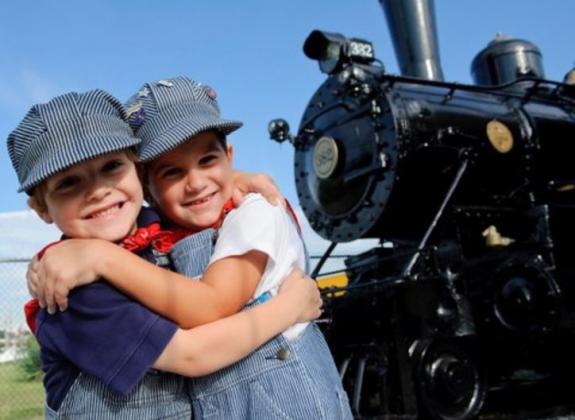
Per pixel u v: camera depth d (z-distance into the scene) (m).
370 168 5.67
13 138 1.77
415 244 5.91
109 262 1.66
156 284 1.67
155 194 2.03
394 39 7.88
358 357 5.33
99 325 1.65
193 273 1.91
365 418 4.96
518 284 4.80
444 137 5.59
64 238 1.86
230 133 2.09
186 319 1.69
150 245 1.94
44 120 1.69
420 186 5.56
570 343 5.52
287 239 1.99
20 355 11.84
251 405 1.76
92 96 1.77
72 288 1.66
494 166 5.82
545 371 5.73
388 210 5.61
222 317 1.75
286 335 1.86
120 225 1.79
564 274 4.89
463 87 6.02
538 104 6.67
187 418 1.84
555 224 5.01
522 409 5.69
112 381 1.62
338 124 6.21
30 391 11.12
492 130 5.87
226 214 2.02
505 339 5.02
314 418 1.76
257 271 1.84
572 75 7.78
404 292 4.98
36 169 1.66
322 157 6.23
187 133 1.85
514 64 7.80
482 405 5.05
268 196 2.02
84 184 1.74
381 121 5.68
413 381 4.82
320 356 1.96
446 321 4.80
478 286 4.95
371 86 5.79
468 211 5.36
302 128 6.76
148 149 1.87
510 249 5.14
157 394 1.78
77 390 1.73
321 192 6.38
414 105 5.68
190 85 2.00
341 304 5.41
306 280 1.97
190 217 1.98
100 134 1.70
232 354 1.71
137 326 1.65
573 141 6.39
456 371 4.95
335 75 6.40
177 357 1.66
